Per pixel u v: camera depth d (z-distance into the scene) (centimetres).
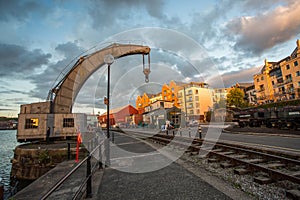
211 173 499
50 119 1522
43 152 994
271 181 407
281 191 363
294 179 386
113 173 540
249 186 392
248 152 673
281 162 554
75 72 1549
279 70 4078
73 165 768
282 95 3769
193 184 413
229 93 4181
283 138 1134
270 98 4059
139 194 371
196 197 342
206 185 404
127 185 429
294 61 3603
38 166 970
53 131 1505
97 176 516
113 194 378
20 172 988
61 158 990
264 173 474
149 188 402
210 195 349
